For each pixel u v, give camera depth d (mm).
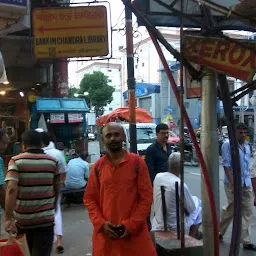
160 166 5266
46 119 13719
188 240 3947
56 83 15680
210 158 3381
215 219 3160
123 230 3025
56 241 5781
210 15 3264
